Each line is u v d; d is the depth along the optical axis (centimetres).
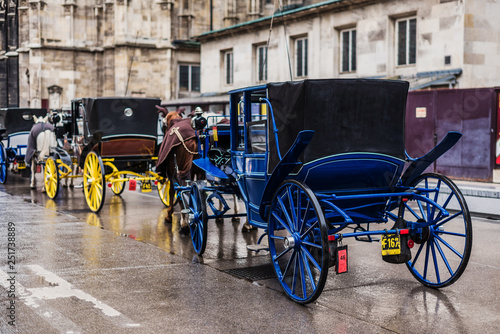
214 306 659
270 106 714
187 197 974
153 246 977
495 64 2158
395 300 688
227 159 930
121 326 592
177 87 4391
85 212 1348
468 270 823
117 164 1432
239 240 1045
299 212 674
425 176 751
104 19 4541
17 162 2008
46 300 675
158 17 4341
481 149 1781
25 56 4847
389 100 719
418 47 2233
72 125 1519
